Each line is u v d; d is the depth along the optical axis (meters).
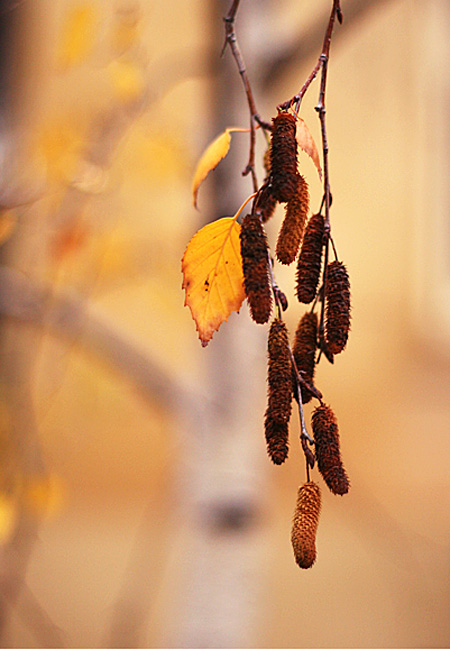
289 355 0.47
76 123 1.01
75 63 0.97
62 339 1.04
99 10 0.96
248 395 1.00
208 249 0.49
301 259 0.48
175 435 1.55
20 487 0.95
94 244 1.11
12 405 1.02
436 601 1.75
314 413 0.48
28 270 1.01
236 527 0.96
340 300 0.48
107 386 1.18
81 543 1.87
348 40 1.90
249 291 0.47
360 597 1.78
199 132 0.98
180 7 1.79
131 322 1.68
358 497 1.74
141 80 0.95
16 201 0.89
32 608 1.45
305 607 1.76
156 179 1.14
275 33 0.92
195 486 0.98
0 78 1.39
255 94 0.93
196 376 1.08
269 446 0.47
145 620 1.53
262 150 0.93
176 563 1.58
